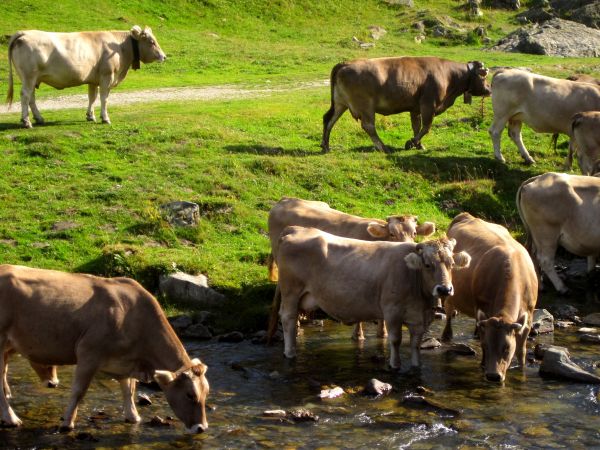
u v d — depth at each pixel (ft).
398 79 69.05
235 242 54.19
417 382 36.91
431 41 144.46
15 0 135.23
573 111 67.31
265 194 60.54
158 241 52.90
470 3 164.96
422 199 62.95
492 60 120.47
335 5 160.86
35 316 30.48
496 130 69.56
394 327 37.83
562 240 49.57
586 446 30.14
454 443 30.32
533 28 140.46
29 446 29.81
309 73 111.34
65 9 135.85
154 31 134.72
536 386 36.45
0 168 60.95
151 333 31.17
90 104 75.20
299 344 42.65
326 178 63.52
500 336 35.94
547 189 49.03
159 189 58.75
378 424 32.07
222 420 32.40
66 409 31.42
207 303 46.50
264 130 76.18
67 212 54.95
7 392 33.73
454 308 43.06
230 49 126.82
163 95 92.94
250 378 37.24
